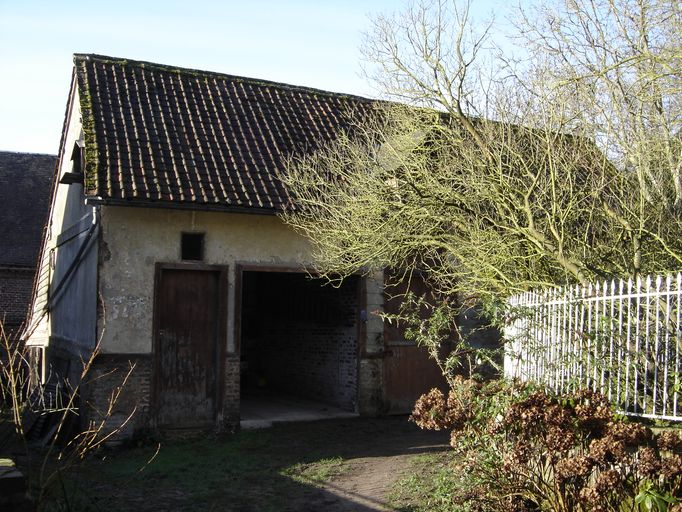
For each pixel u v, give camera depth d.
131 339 12.12
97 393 11.81
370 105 17.23
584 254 10.20
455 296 14.85
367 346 14.36
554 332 8.28
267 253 13.27
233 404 12.87
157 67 15.66
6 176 27.47
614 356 7.22
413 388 14.73
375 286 14.51
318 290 16.11
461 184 11.21
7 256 24.69
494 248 10.64
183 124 14.23
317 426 13.37
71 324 14.86
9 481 6.23
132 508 8.19
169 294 12.60
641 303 7.00
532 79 11.21
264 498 8.61
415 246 11.88
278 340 18.39
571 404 7.14
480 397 7.84
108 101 13.97
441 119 12.16
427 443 11.80
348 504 8.25
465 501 7.22
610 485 5.82
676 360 6.51
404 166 11.32
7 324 23.67
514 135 11.38
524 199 10.06
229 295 12.95
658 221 9.95
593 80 10.41
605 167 10.61
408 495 8.37
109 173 12.09
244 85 16.45
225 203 12.41
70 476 9.27
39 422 12.95
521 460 6.61
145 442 11.95
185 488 9.10
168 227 12.56
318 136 15.34
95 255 12.38
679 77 9.23
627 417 6.90
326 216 12.91
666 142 9.69
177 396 12.51
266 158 14.14
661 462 5.73
